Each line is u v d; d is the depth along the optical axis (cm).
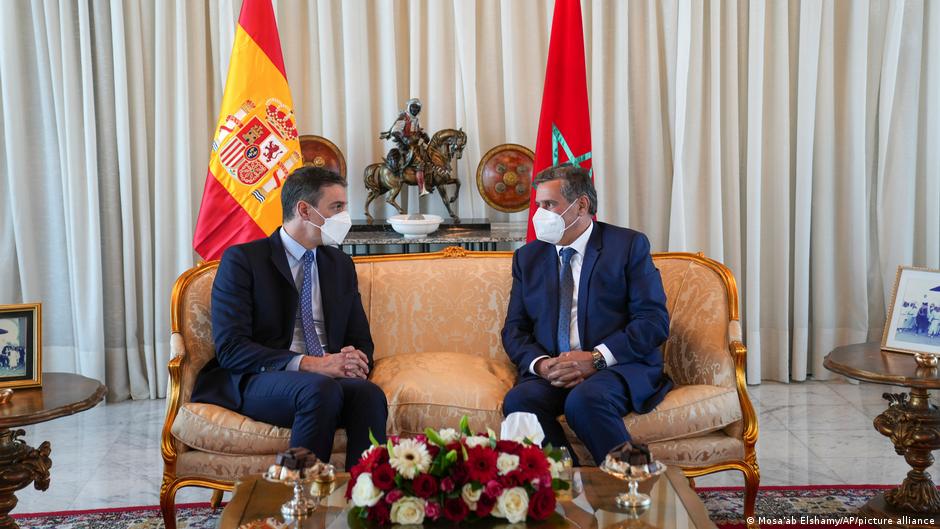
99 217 438
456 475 190
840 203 461
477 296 334
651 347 291
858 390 452
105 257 444
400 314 331
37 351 264
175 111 437
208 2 442
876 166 466
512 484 188
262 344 296
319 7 438
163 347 446
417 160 424
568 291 308
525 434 217
